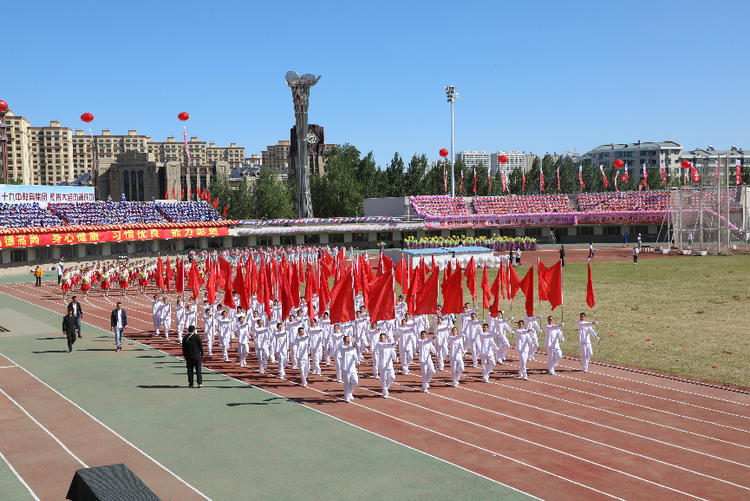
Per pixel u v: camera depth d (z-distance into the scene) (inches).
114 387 968.9
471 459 648.4
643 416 786.8
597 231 4441.4
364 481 595.8
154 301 1418.6
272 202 4736.7
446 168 5290.4
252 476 612.4
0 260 2797.7
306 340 971.3
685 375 981.8
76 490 426.6
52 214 3132.4
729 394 878.4
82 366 1116.5
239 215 5142.7
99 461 661.3
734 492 561.6
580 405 839.7
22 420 804.0
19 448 703.1
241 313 1222.3
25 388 964.0
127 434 743.7
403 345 1041.5
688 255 3142.2
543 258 3166.8
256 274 1545.3
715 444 683.4
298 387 968.3
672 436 710.5
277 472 621.3
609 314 1542.8
